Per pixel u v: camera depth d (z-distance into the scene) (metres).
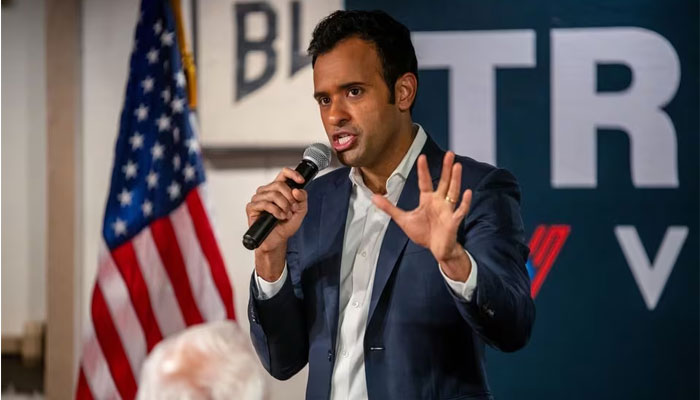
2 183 6.16
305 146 6.00
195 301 5.75
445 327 3.00
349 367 3.06
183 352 1.39
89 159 6.10
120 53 6.10
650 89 5.91
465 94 5.95
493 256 2.94
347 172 3.36
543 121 5.95
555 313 5.93
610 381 5.91
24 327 6.14
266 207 3.01
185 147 5.84
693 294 5.88
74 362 6.07
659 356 5.89
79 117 6.09
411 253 3.03
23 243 6.18
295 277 3.24
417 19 5.97
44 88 6.13
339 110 3.09
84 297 6.10
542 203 5.95
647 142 5.91
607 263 5.91
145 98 5.89
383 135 3.12
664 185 5.91
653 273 5.89
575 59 5.95
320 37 3.17
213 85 6.03
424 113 5.98
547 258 5.93
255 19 6.04
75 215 6.07
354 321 3.09
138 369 5.73
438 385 2.97
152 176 5.84
